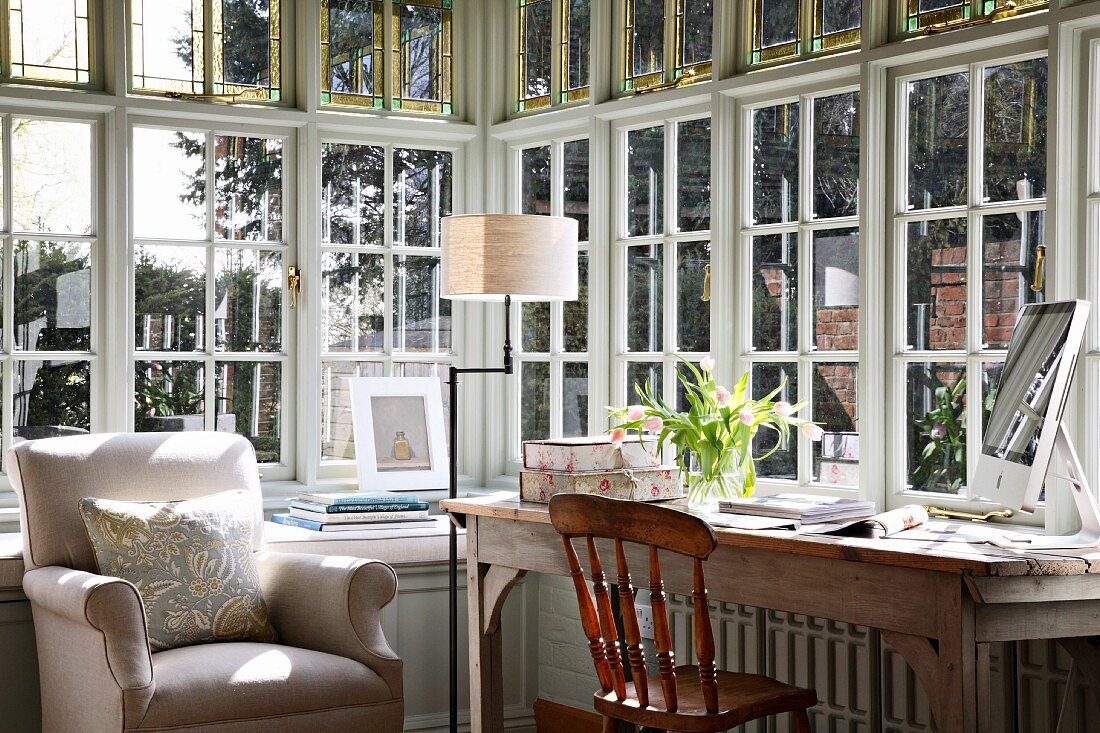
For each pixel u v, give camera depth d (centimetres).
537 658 427
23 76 398
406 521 405
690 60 396
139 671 288
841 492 354
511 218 346
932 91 334
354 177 443
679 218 400
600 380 418
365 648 325
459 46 457
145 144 414
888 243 342
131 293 411
